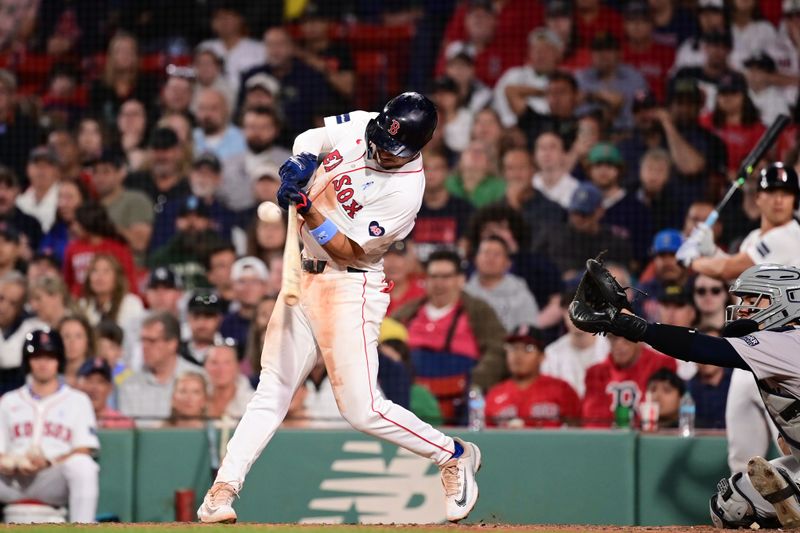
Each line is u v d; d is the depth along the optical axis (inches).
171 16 1459.2
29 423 909.8
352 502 908.0
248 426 609.6
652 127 1204.5
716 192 1157.1
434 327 1061.8
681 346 595.8
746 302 648.4
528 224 1159.6
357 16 1451.8
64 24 1489.9
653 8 1288.1
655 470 876.0
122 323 1149.7
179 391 976.9
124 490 929.5
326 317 604.1
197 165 1284.4
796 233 826.8
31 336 920.3
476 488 626.8
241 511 911.0
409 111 582.6
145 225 1272.1
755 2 1264.8
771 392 620.4
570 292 1045.2
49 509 913.5
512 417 945.5
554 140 1211.9
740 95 1201.4
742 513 653.9
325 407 965.8
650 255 1147.9
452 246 1190.3
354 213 596.4
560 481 886.4
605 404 960.3
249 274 1127.0
